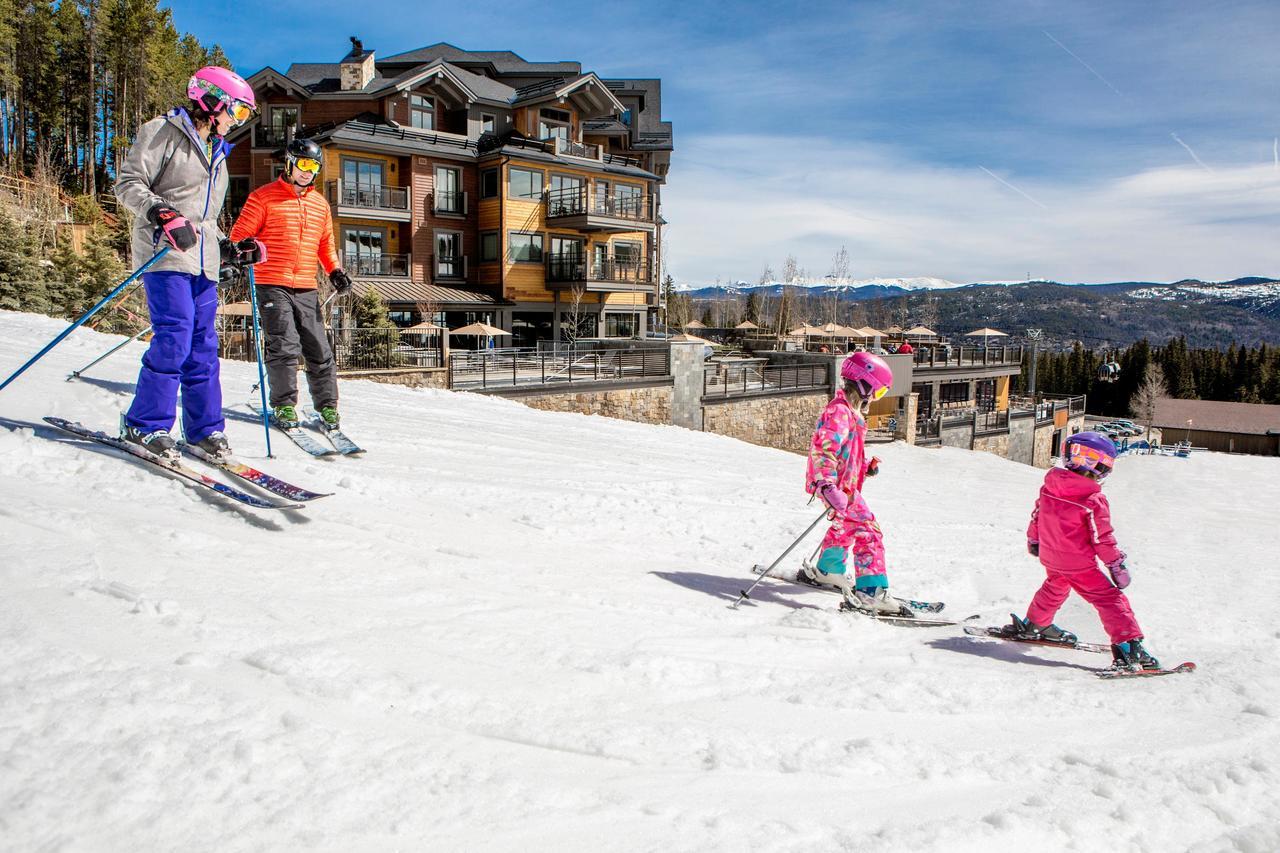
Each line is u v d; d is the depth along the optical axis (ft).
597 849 5.74
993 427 138.92
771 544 19.01
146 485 13.52
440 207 117.91
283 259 20.74
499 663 9.09
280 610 9.46
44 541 10.15
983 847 6.53
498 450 26.32
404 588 11.13
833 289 268.21
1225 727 10.00
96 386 21.44
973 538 24.40
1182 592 19.21
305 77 132.36
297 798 5.80
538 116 125.59
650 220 131.23
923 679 10.72
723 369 90.99
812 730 8.61
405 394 38.47
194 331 15.11
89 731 6.17
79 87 183.73
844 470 14.34
